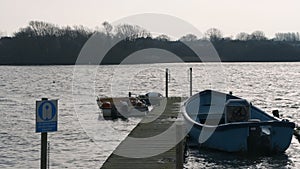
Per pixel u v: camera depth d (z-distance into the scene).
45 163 8.99
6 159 18.11
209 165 16.20
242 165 16.22
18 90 56.16
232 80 75.75
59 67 115.94
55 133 23.11
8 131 24.47
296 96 47.25
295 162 16.66
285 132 16.77
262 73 101.06
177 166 10.59
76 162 17.48
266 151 16.77
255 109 19.67
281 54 102.50
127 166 12.59
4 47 95.19
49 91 53.97
